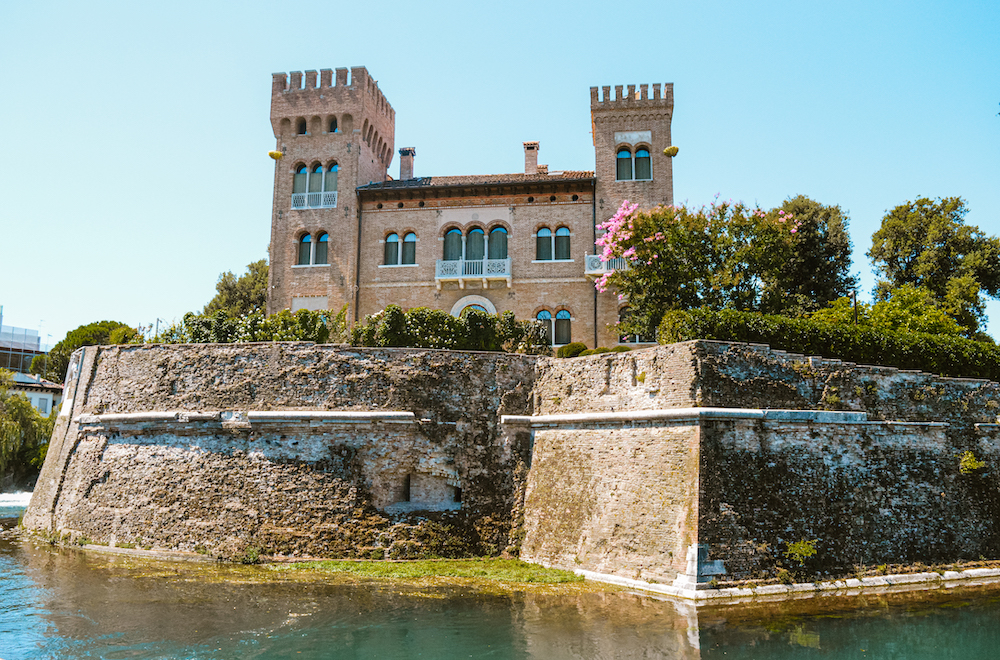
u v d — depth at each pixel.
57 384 67.75
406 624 17.00
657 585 19.34
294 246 44.19
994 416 24.86
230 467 24.42
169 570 21.88
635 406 21.98
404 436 24.28
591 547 21.55
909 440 23.09
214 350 26.08
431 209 43.53
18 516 36.81
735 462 20.14
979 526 23.23
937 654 15.20
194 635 16.27
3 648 15.41
